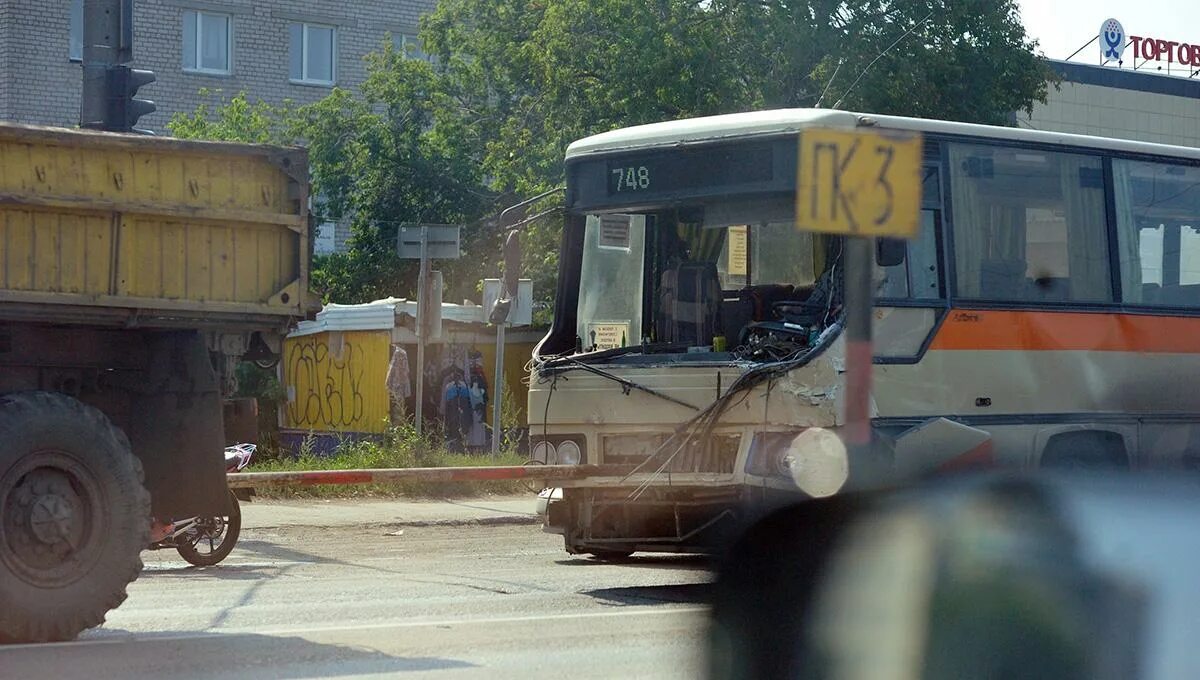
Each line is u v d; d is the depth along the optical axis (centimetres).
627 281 1159
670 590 1057
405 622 870
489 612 930
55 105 4322
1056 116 4881
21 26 4272
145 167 794
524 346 2977
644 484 1054
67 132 765
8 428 739
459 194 3694
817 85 2750
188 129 4019
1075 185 1161
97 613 767
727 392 1025
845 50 2681
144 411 842
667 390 1057
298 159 845
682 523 1051
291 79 4759
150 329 823
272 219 836
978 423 1071
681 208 1105
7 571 740
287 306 844
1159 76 5119
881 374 1022
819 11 2689
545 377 1127
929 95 2784
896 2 2766
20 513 744
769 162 1047
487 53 3481
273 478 1044
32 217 760
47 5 4306
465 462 2014
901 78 2730
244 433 884
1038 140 1141
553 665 720
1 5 4266
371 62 3872
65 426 756
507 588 1070
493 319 1991
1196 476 1127
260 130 4038
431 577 1148
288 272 849
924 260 1060
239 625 859
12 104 4272
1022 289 1112
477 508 1816
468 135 3662
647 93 2747
